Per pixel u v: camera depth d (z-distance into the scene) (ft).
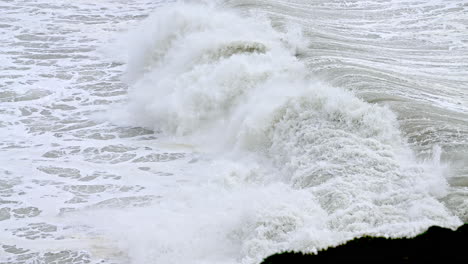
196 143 131.85
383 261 74.13
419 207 82.17
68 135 136.46
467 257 72.95
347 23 196.75
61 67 177.37
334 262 75.61
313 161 101.71
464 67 155.53
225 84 139.44
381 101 118.01
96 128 139.95
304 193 90.84
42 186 113.19
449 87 137.49
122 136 135.95
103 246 92.68
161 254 88.43
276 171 109.19
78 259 89.56
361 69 142.20
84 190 111.34
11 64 177.88
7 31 204.74
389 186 89.56
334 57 152.25
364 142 103.19
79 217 101.71
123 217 100.48
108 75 173.06
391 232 79.10
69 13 227.20
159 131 138.72
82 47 194.18
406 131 105.91
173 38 172.86
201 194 105.29
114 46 194.90
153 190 110.32
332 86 127.24
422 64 157.48
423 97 125.08
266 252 80.74
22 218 101.86
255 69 141.69
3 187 112.68
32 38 199.93
